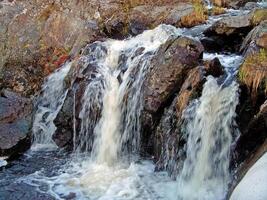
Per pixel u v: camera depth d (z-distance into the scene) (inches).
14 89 357.1
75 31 382.6
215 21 350.9
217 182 233.5
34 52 375.9
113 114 294.5
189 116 249.3
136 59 298.4
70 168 277.3
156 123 273.0
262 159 187.5
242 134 224.7
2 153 291.4
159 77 269.1
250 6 412.5
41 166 280.7
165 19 380.5
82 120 304.2
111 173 266.8
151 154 279.0
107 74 307.6
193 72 257.6
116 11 399.9
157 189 244.5
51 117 329.4
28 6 400.2
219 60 264.8
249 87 231.8
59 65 366.9
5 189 249.3
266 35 253.9
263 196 163.9
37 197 240.8
